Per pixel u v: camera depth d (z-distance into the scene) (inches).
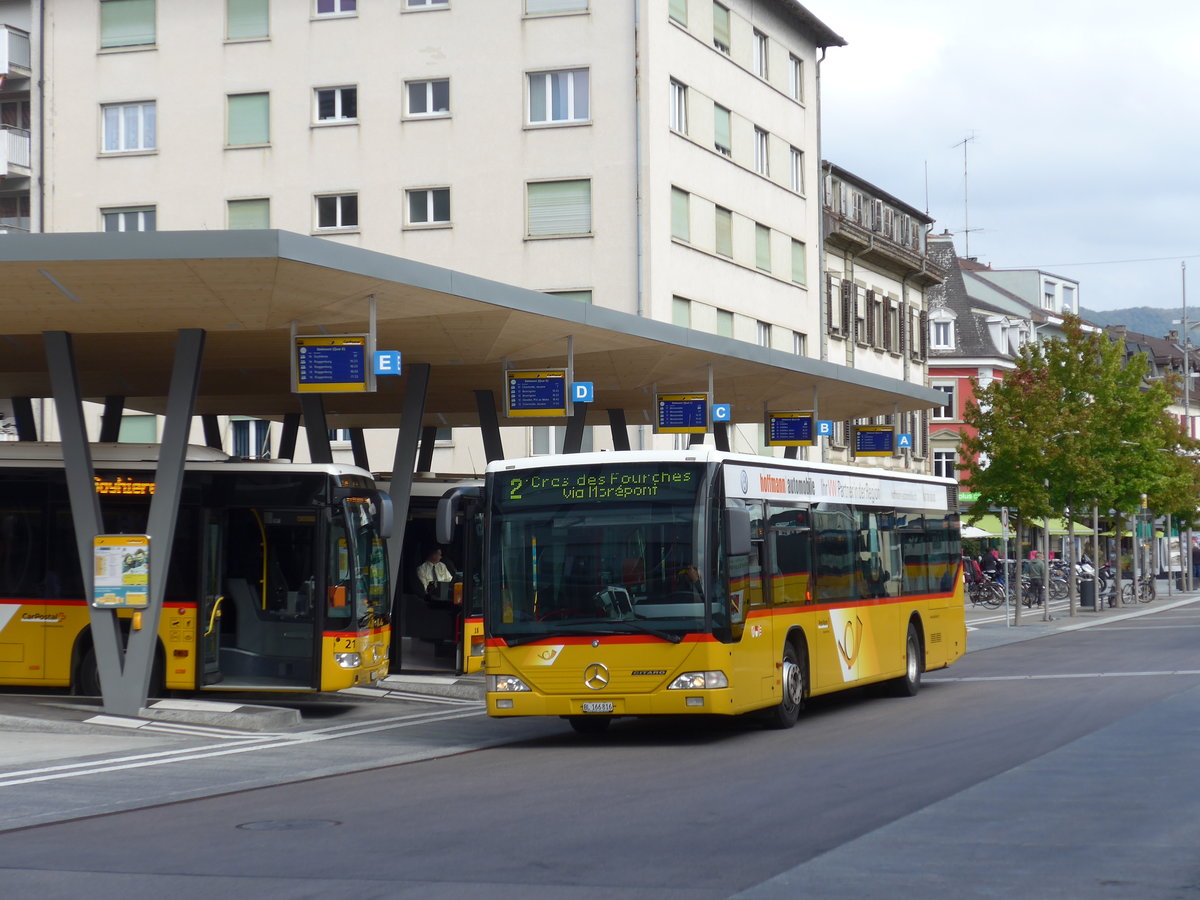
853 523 818.8
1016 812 430.3
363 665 800.3
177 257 645.9
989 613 2069.4
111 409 1111.6
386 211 1720.0
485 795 492.1
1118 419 2145.7
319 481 796.0
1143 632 1569.9
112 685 748.0
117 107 1806.1
